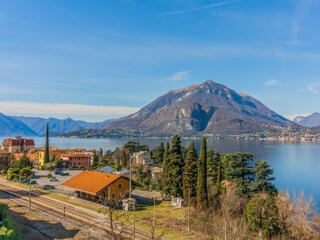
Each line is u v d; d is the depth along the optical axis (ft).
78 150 590.14
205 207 197.06
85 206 213.46
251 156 230.89
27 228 164.96
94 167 462.60
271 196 185.88
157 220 180.65
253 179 226.17
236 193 203.21
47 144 498.69
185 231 162.50
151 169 407.44
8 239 124.16
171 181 239.50
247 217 166.09
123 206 205.26
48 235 154.81
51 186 296.51
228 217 159.22
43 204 220.23
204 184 201.26
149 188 288.30
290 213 169.37
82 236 152.56
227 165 238.07
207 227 163.53
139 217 183.32
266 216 163.53
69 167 491.31
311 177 475.72
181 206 216.95
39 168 472.85
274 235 161.07
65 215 190.90
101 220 178.50
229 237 138.92
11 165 438.40
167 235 154.71
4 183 322.34
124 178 231.09
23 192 268.00
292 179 456.04
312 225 178.19
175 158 241.76
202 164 203.82
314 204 255.50
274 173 517.55
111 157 534.37
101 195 223.10
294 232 162.91
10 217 179.42
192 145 221.66
